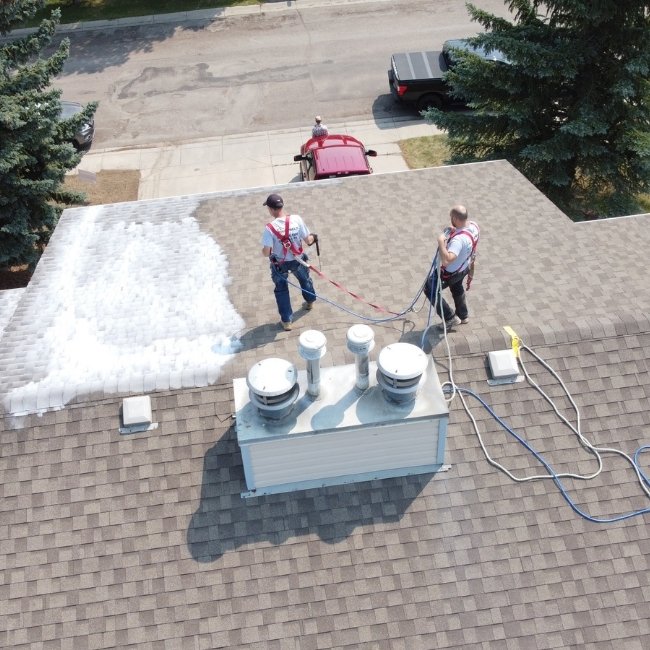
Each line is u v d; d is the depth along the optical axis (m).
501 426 7.05
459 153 17.41
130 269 9.20
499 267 8.82
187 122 22.77
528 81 15.63
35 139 14.60
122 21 29.09
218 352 7.62
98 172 20.61
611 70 15.19
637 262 8.79
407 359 6.13
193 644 6.03
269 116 22.88
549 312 7.91
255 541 6.46
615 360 7.39
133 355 7.62
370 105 23.20
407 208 10.17
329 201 10.43
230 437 6.91
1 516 6.52
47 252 9.66
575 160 16.55
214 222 10.06
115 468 6.75
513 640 6.05
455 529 6.52
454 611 6.15
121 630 6.09
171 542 6.44
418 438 6.55
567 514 6.61
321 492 6.73
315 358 6.03
